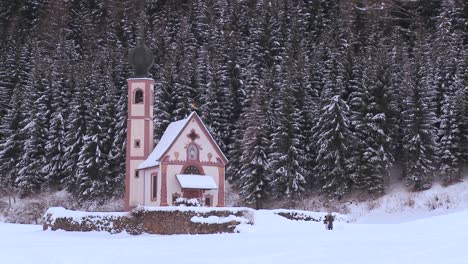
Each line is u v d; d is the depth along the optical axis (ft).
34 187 280.51
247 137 240.12
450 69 247.70
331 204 236.43
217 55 303.68
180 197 201.16
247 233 142.41
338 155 229.66
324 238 111.24
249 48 311.88
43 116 287.28
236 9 363.15
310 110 255.70
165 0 410.52
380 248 86.53
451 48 256.73
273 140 239.50
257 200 235.20
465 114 224.94
